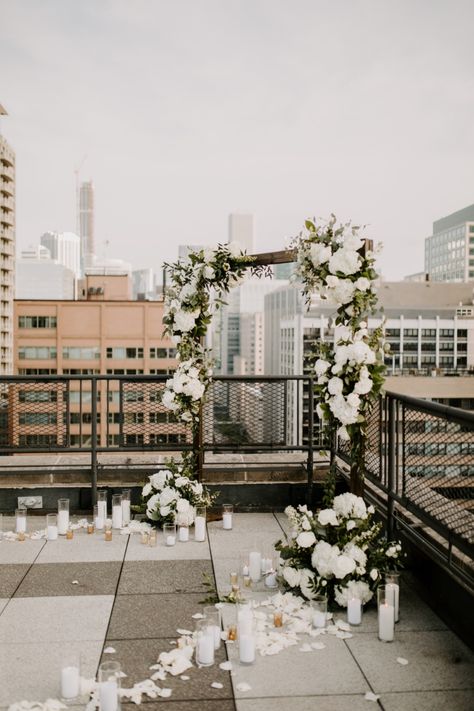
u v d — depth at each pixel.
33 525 6.07
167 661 3.55
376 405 5.66
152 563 5.12
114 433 17.91
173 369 6.55
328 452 6.91
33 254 188.75
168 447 6.52
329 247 4.81
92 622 4.07
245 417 6.64
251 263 6.09
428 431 4.45
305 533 4.49
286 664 3.59
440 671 3.52
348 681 3.42
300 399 6.61
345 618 4.22
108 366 78.50
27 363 77.94
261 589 4.66
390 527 5.10
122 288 88.50
